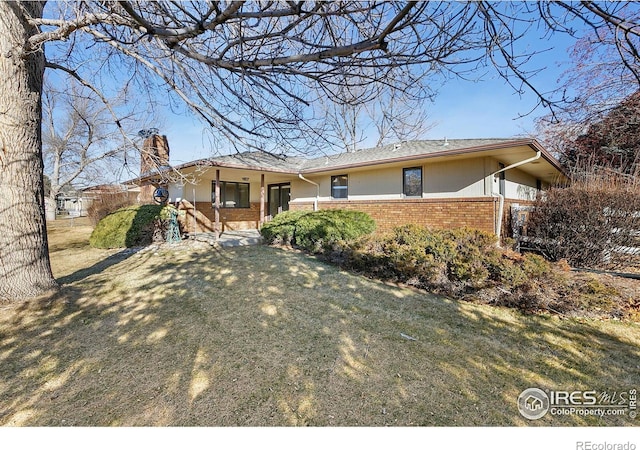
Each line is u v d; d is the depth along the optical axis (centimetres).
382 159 938
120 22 223
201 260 782
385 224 1030
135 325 389
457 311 441
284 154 386
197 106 357
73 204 3106
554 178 1309
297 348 332
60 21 296
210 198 1398
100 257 836
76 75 475
